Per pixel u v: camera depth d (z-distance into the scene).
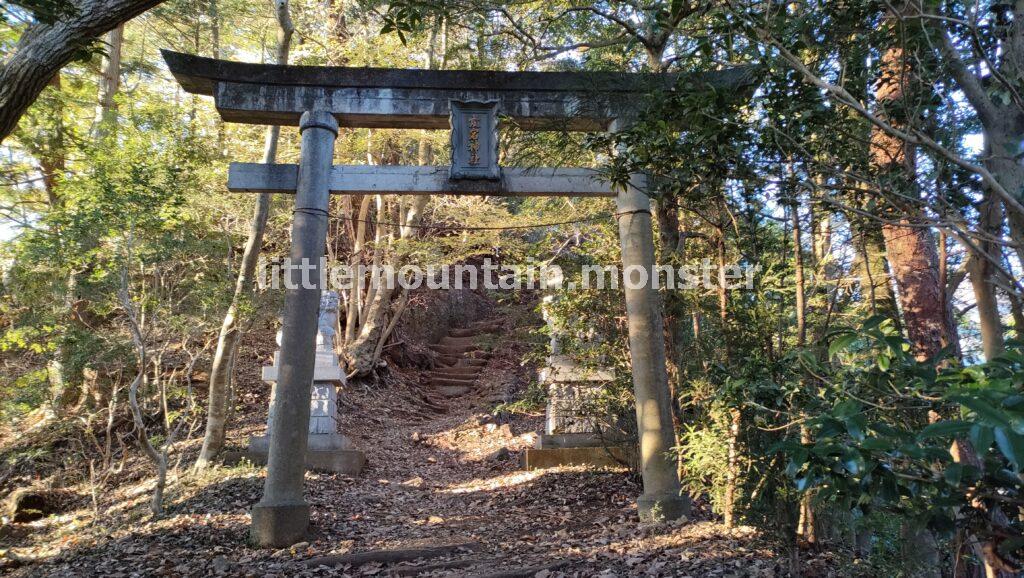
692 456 6.43
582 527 6.89
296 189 7.12
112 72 12.00
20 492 8.41
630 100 5.11
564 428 10.10
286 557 5.93
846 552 4.63
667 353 7.36
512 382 16.02
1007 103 2.45
